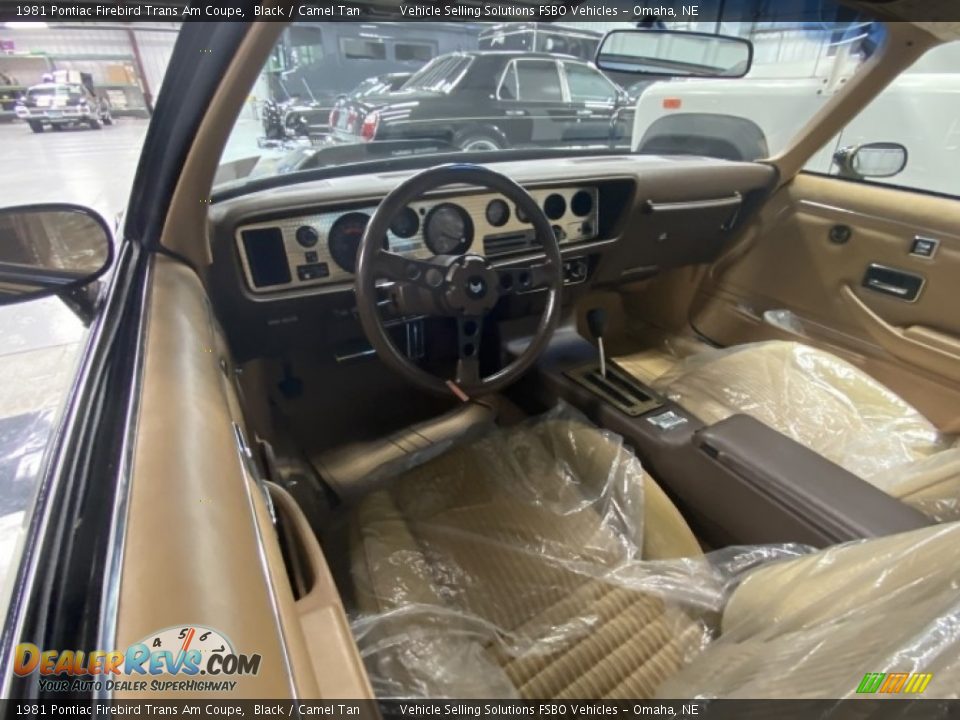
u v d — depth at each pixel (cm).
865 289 161
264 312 125
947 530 57
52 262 84
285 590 40
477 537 95
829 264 167
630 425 120
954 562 51
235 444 52
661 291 211
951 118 189
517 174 145
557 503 103
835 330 170
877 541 66
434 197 131
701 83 248
